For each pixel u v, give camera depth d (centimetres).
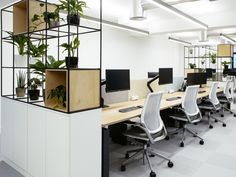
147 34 791
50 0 427
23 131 269
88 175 221
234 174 274
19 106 275
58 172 216
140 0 482
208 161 311
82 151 214
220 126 493
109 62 761
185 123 401
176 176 268
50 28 252
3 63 438
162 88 491
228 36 1009
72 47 243
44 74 262
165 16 696
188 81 541
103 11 611
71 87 208
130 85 396
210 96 476
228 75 805
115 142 387
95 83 229
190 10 620
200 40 854
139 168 291
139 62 899
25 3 288
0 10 343
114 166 298
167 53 1088
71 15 229
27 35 292
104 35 736
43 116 233
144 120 270
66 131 206
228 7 595
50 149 225
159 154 311
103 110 315
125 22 668
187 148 360
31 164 256
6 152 311
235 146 369
